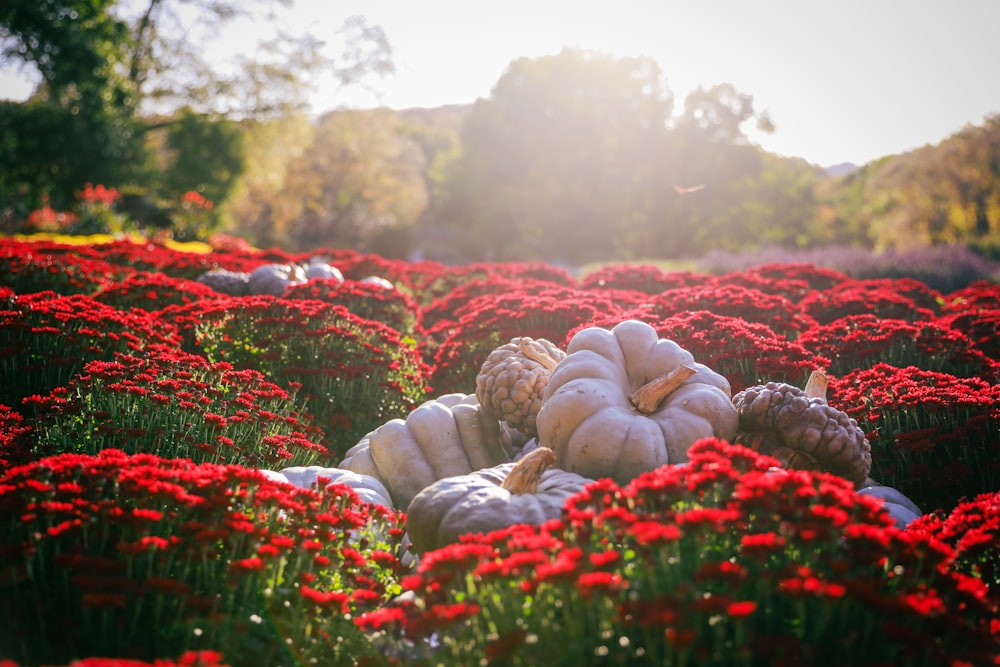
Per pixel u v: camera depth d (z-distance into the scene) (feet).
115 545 11.08
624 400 16.19
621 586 9.59
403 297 32.58
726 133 173.37
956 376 24.79
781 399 16.33
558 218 182.19
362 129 185.88
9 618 10.84
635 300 31.32
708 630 9.57
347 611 11.97
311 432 21.04
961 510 13.29
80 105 123.54
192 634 10.94
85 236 79.71
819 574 9.71
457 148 236.63
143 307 31.68
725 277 36.88
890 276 59.93
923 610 9.04
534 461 13.82
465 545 10.83
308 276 38.32
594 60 185.88
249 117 151.23
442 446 18.71
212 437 18.78
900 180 144.46
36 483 11.66
